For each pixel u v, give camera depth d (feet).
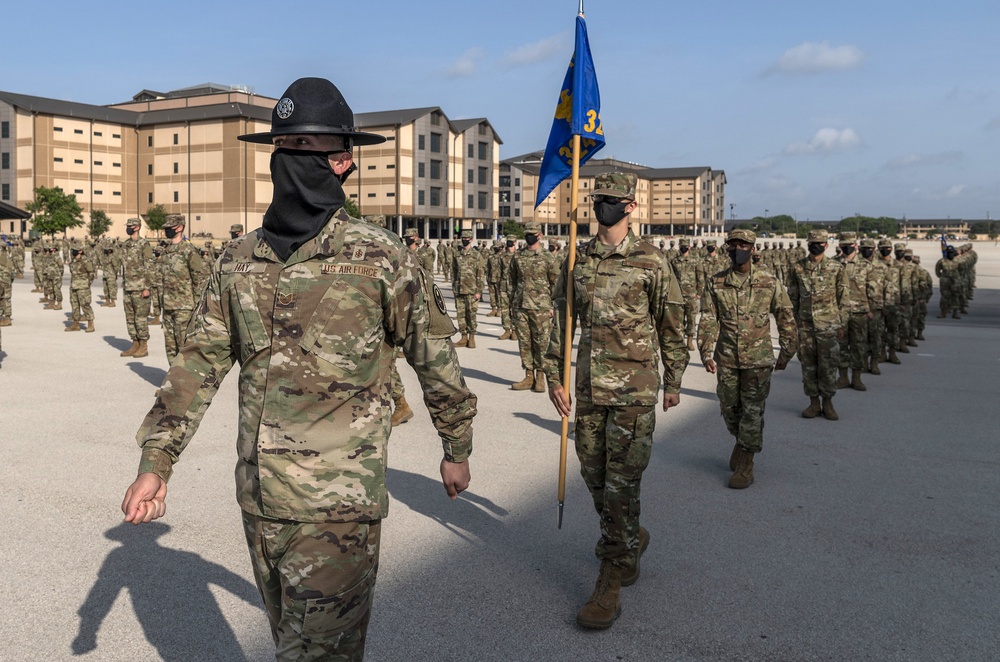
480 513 18.39
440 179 285.84
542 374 34.32
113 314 65.00
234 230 46.57
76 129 265.54
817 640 12.64
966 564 15.76
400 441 24.97
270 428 7.48
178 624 12.79
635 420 13.62
